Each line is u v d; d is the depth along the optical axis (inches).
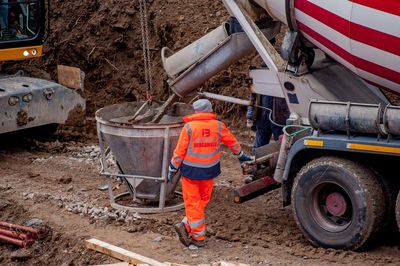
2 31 880.9
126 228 656.4
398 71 553.9
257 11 669.3
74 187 769.6
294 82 624.7
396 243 609.0
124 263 575.5
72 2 1139.9
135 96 1050.7
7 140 940.0
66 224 668.7
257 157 645.3
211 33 703.1
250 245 613.0
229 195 725.3
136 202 711.1
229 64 691.4
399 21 525.3
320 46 612.4
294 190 609.6
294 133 613.6
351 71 614.2
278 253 593.3
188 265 555.5
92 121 1007.6
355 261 569.0
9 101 862.5
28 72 986.7
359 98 636.7
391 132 553.0
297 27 614.2
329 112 575.2
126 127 665.6
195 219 605.6
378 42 545.3
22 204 720.3
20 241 650.2
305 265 562.6
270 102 730.8
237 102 733.3
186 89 708.0
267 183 645.3
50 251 634.8
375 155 572.4
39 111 895.7
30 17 901.8
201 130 599.8
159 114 715.4
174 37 1036.5
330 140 578.9
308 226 604.4
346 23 557.6
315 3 576.7
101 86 1091.9
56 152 912.3
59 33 1127.6
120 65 1086.4
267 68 666.2
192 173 600.1
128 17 1090.1
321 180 592.4
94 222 672.4
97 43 1101.1
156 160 676.7
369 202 569.0
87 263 601.3
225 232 637.9
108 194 743.1
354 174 573.9
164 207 688.4
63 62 1119.0
